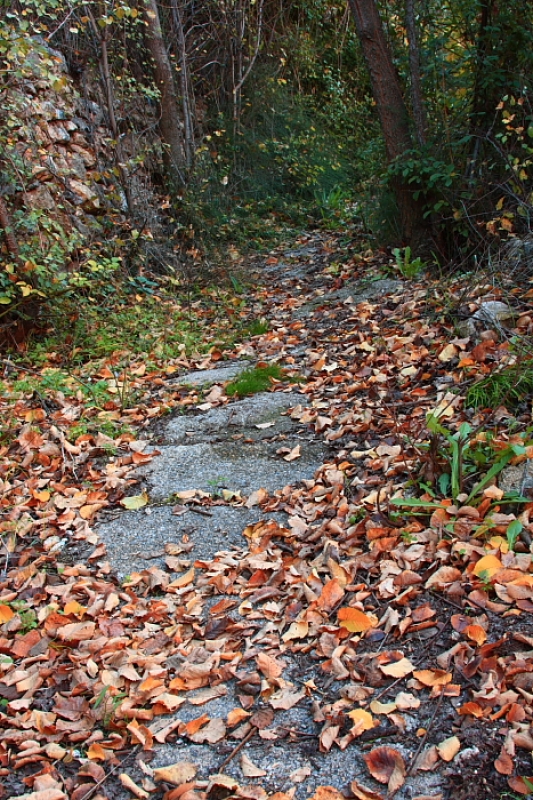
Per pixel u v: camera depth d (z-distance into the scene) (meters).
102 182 7.43
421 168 6.21
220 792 1.95
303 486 3.42
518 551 2.58
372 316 5.57
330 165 10.99
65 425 4.41
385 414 3.85
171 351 5.80
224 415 4.36
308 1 12.36
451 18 6.41
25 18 6.56
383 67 6.60
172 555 3.08
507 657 2.16
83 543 3.27
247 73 10.39
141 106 8.60
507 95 5.63
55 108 6.86
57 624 2.70
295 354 5.30
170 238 8.09
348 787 1.90
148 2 8.42
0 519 3.48
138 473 3.82
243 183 10.27
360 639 2.39
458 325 4.52
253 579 2.80
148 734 2.16
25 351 5.80
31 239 5.81
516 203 5.75
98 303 6.68
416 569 2.64
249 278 7.88
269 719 2.17
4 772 2.09
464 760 1.90
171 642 2.55
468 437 3.08
